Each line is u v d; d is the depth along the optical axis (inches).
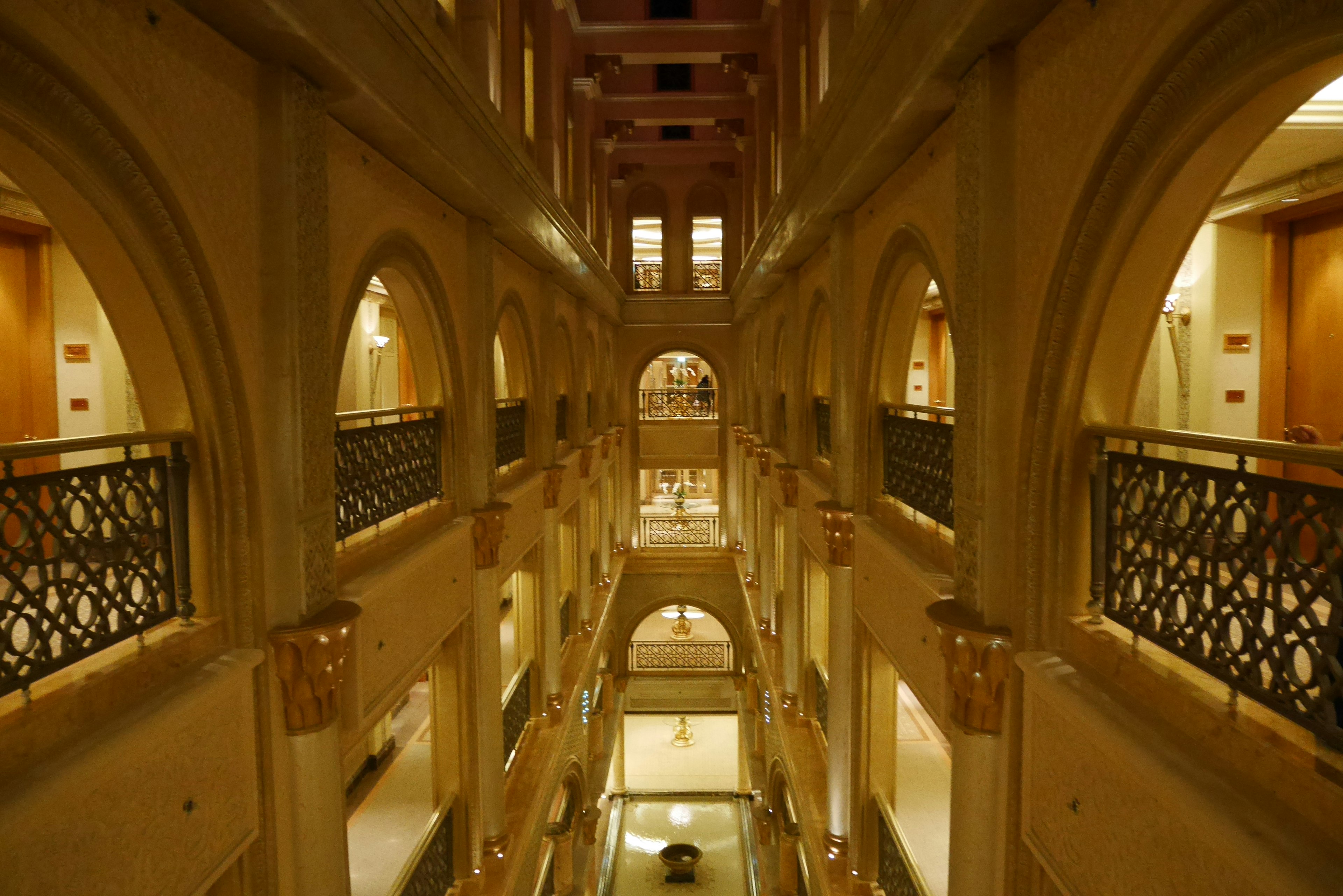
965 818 152.3
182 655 123.0
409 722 516.7
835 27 256.1
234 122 132.1
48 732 98.0
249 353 135.9
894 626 217.8
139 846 107.3
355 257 178.4
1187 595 105.3
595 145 589.6
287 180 139.7
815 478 356.2
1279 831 82.5
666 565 725.9
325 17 135.3
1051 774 131.6
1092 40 114.4
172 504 125.1
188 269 120.5
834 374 279.4
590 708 537.6
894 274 226.7
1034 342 134.0
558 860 451.5
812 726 390.3
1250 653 93.4
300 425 142.9
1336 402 244.2
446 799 252.5
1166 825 99.7
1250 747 91.7
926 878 272.8
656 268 729.6
